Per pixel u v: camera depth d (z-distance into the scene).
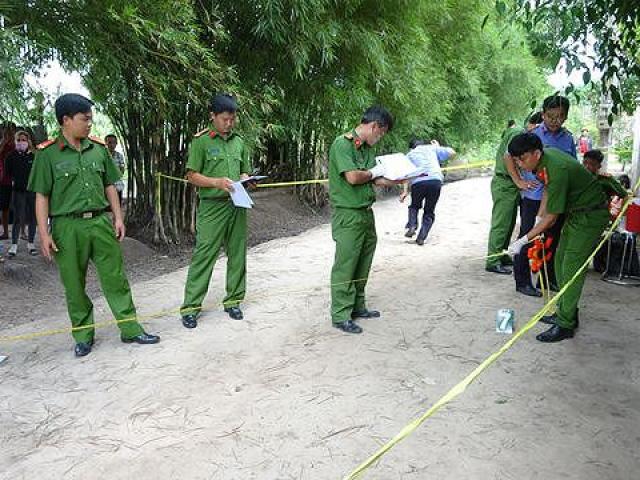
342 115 8.59
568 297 3.73
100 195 3.56
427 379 3.26
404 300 4.71
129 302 3.78
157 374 3.37
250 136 6.41
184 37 5.13
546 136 4.75
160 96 5.45
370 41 7.46
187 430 2.76
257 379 3.29
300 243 7.27
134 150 6.94
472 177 16.84
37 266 5.69
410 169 3.85
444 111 12.09
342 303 4.01
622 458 2.48
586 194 3.62
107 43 4.96
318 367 3.44
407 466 2.45
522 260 4.75
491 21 12.53
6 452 2.61
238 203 3.87
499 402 2.98
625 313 4.34
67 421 2.87
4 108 4.11
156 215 6.69
